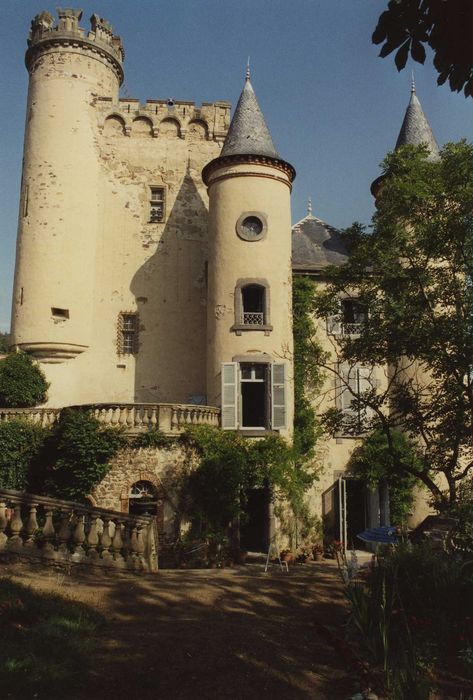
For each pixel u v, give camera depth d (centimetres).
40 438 1912
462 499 1285
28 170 2466
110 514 1162
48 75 2506
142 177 2570
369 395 1669
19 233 2470
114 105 2586
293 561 1912
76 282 2388
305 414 2219
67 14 2533
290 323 2200
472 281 1471
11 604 761
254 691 612
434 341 1420
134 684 610
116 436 1797
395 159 1600
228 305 2142
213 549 1811
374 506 2223
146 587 980
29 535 1068
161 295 2492
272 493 2016
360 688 623
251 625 807
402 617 724
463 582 781
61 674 609
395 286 1531
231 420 2045
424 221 1538
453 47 476
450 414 1478
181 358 2453
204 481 1855
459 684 645
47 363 2358
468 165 1479
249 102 2342
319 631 680
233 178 2217
